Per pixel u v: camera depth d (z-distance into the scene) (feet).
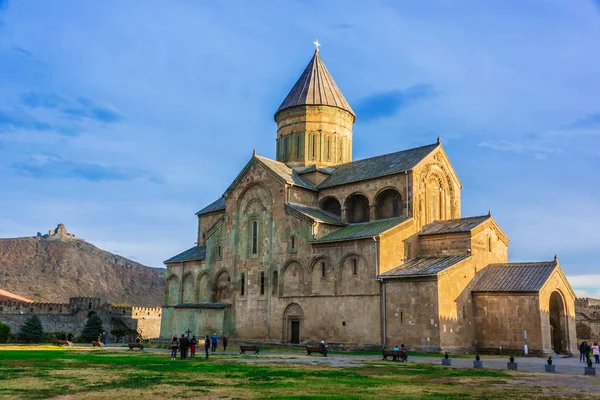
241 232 175.42
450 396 57.72
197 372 79.66
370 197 161.89
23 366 87.66
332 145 187.93
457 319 134.10
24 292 520.01
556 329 143.54
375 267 139.64
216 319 169.99
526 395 59.16
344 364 96.63
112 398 54.75
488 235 151.94
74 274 600.80
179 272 194.59
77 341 239.71
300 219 158.20
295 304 154.71
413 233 151.74
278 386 64.18
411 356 119.96
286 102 194.80
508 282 139.54
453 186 172.96
